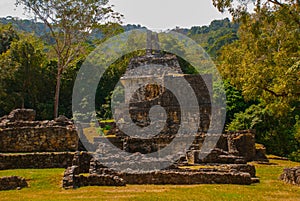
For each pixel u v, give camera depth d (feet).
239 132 91.25
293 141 110.52
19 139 71.61
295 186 55.98
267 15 68.64
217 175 57.47
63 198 43.93
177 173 57.31
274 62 69.92
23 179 51.44
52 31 120.26
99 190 49.73
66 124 75.10
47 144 71.87
